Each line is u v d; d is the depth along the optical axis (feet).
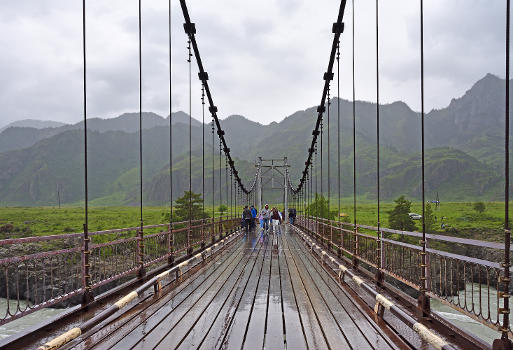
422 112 14.47
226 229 65.62
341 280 24.26
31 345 12.25
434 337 10.41
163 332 13.76
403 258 17.90
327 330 13.99
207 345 12.42
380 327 14.28
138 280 22.65
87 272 16.67
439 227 180.14
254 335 13.50
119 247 21.40
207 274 27.50
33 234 169.58
